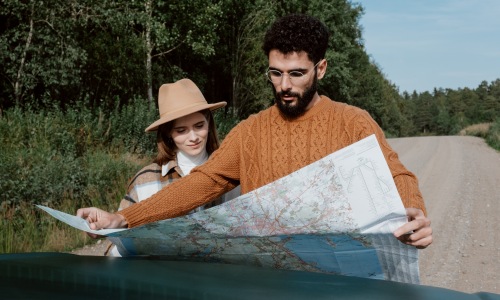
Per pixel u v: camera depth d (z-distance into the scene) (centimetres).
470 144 2911
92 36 1698
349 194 162
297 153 204
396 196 159
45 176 793
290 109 203
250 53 2652
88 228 165
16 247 661
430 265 666
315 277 131
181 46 2270
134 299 117
